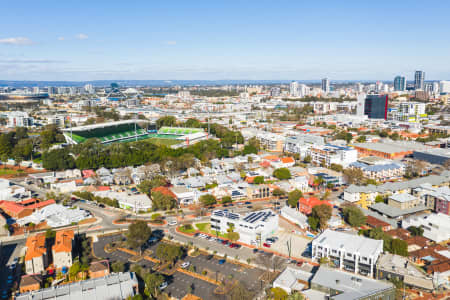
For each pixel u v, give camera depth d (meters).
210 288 185.62
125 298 167.62
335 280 176.12
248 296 172.88
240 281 191.88
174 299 176.38
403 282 182.88
